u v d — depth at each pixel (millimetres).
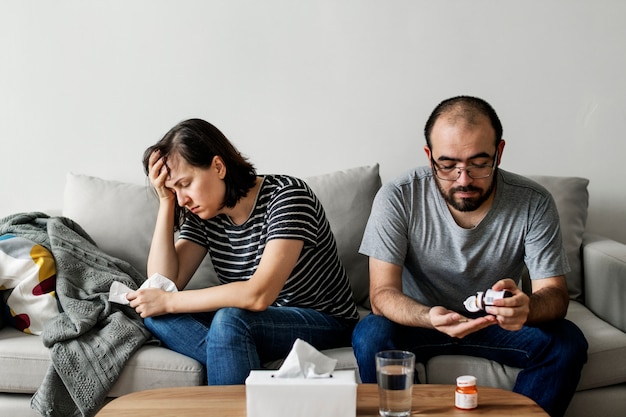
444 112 1843
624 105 2746
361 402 1489
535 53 2746
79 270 2215
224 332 1856
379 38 2758
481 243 1979
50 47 2781
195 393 1547
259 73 2777
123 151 2799
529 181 2010
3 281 2129
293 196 2014
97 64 2781
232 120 2793
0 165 2805
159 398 1521
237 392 1548
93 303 2111
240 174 2023
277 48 2768
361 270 2445
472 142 1799
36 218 2475
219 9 2764
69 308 2062
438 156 1838
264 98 2781
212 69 2777
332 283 2117
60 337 1965
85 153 2805
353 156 2789
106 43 2777
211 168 1989
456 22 2744
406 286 2125
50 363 1962
